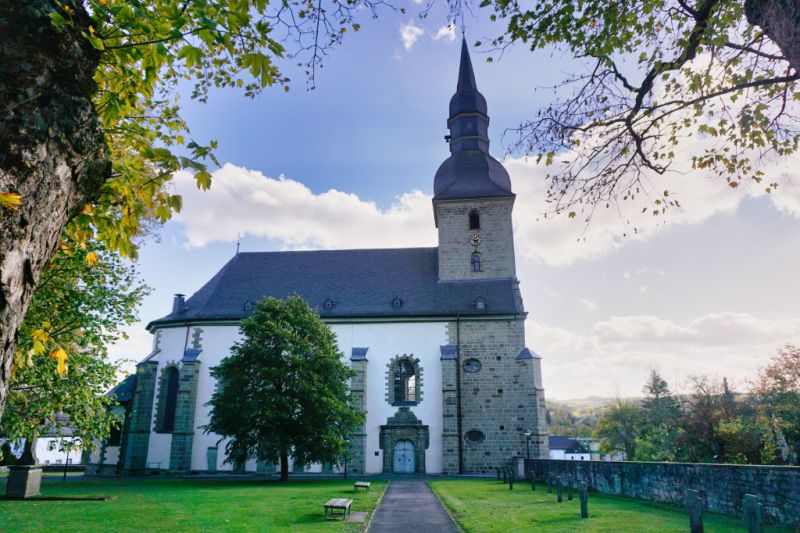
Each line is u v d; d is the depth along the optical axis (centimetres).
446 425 3675
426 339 3950
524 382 3781
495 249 4256
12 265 335
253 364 3059
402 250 4681
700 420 4856
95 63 414
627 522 1325
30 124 349
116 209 596
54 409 1659
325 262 4628
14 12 350
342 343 3994
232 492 2245
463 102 4656
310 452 2986
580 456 9906
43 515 1496
